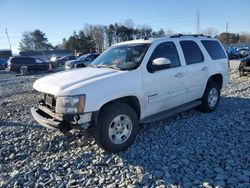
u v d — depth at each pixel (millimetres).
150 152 4191
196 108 6395
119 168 3736
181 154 4055
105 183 3379
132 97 4422
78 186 3340
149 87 4629
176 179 3357
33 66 25125
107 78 4125
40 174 3672
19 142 4930
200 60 5898
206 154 4016
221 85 6660
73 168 3797
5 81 17984
